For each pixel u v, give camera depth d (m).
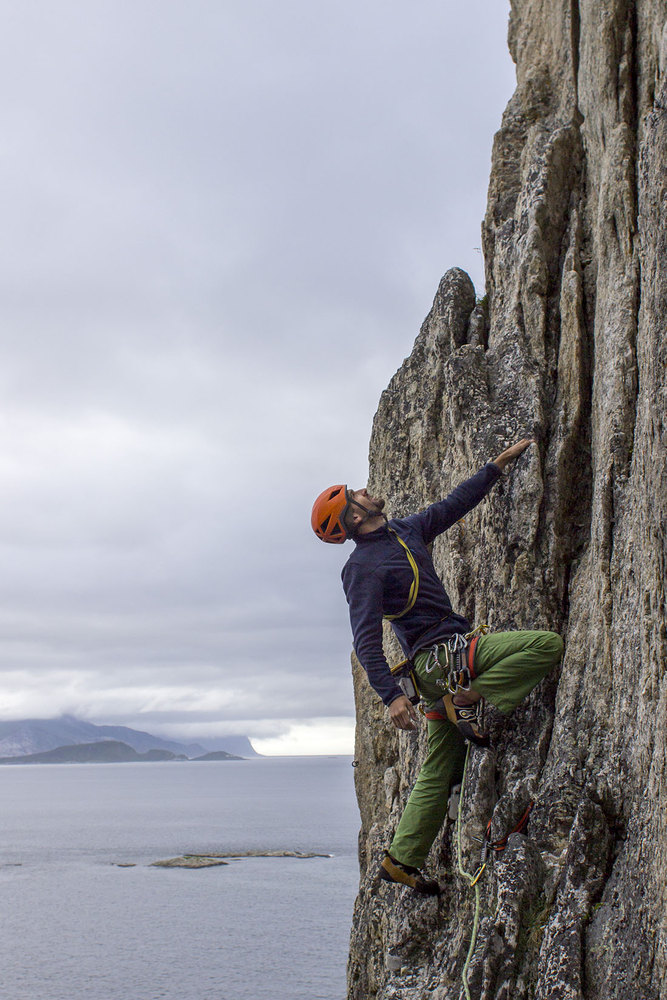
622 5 7.24
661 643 4.95
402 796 8.55
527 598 6.71
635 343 6.31
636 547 5.54
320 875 70.50
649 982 4.62
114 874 75.19
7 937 48.28
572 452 6.95
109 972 39.62
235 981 37.03
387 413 10.42
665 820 4.69
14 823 144.25
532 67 9.20
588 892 5.29
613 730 5.66
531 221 7.74
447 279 9.12
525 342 7.59
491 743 6.52
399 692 5.89
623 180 6.78
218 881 68.12
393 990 6.74
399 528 6.39
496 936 5.54
